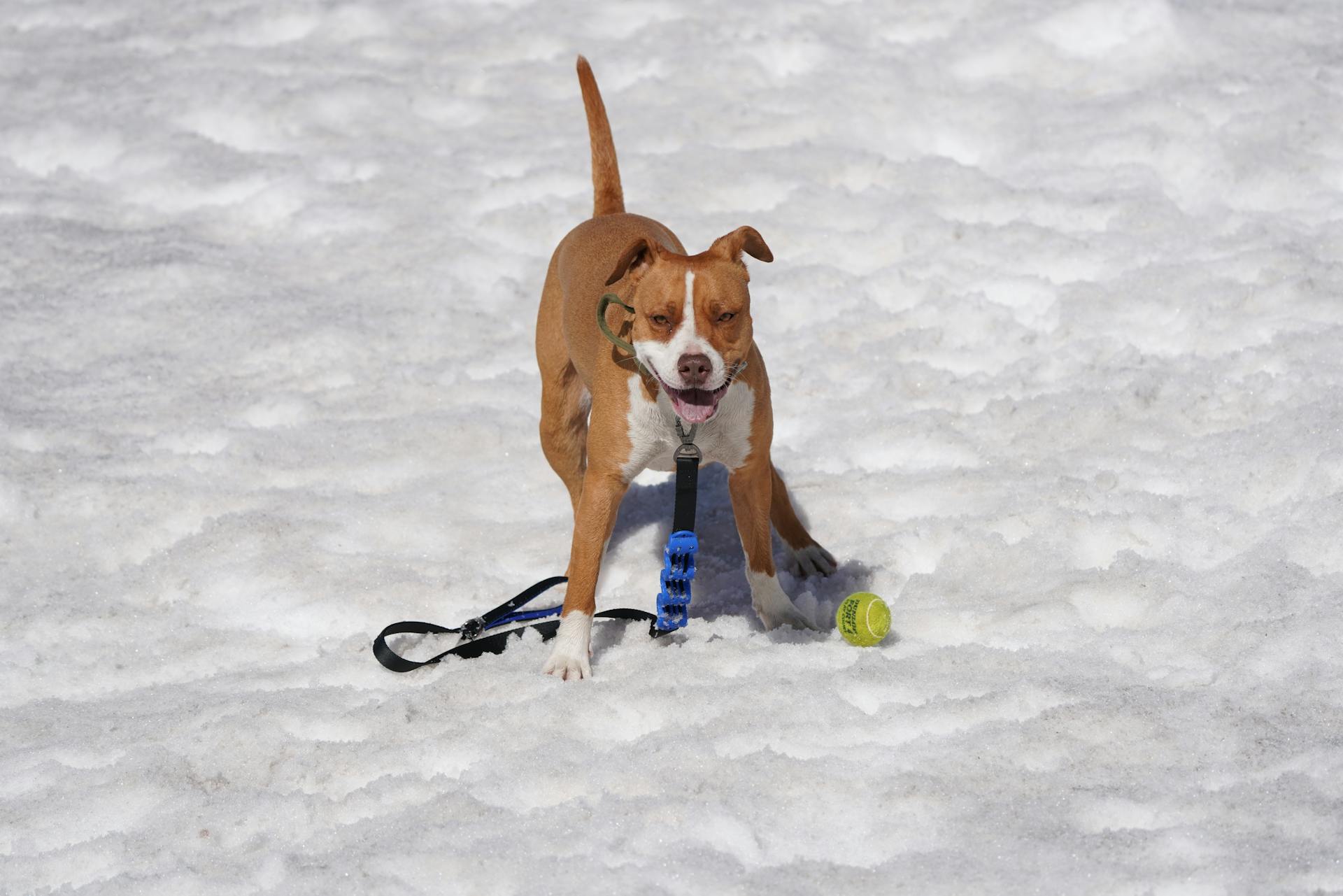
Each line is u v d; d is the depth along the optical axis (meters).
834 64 17.33
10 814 6.81
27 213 15.20
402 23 19.52
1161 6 17.06
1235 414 10.20
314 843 6.44
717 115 16.42
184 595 9.23
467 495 10.42
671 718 7.25
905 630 8.14
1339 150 14.18
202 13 20.42
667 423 7.80
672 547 7.82
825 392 11.50
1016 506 9.38
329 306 13.35
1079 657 7.56
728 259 7.67
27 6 20.83
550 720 7.30
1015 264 13.07
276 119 17.22
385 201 15.30
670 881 5.85
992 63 17.03
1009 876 5.75
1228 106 15.23
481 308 13.34
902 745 6.81
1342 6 17.59
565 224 14.52
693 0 19.28
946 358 11.77
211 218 15.29
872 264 13.49
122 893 6.10
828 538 9.54
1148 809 6.12
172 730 7.47
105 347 12.77
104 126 16.94
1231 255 12.52
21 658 8.45
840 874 5.84
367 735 7.40
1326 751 6.35
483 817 6.44
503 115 17.05
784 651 7.86
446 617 8.89
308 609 8.95
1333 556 8.22
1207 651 7.50
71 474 10.60
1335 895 5.45
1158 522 8.89
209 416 11.64
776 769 6.59
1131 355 11.28
